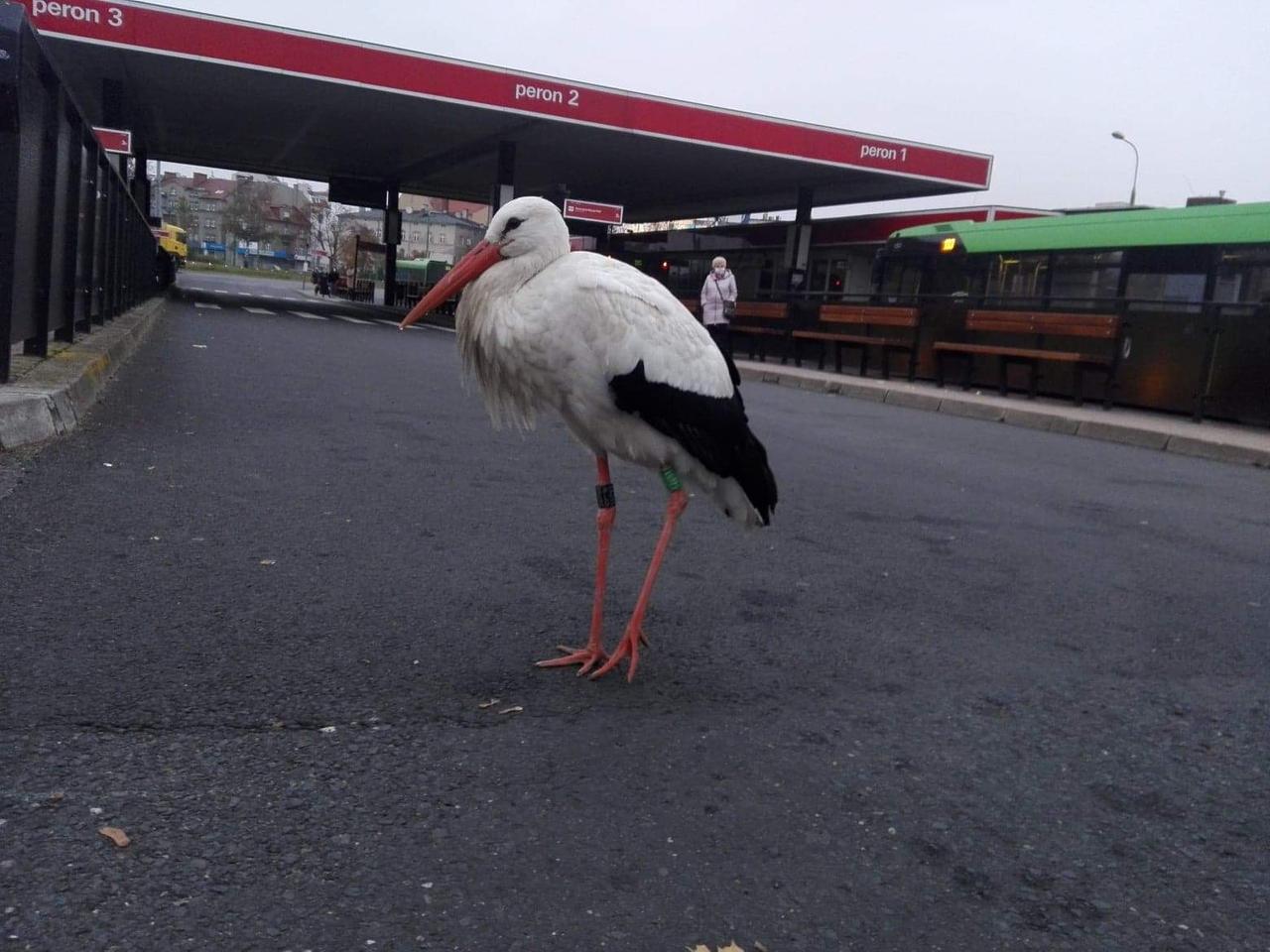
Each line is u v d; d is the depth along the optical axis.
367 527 5.10
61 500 4.99
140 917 2.06
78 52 21.16
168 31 20.45
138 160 33.62
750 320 24.38
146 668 3.20
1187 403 15.02
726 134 25.50
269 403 8.81
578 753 2.95
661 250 37.50
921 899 2.37
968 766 3.07
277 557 4.46
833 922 2.25
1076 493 8.03
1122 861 2.60
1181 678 3.94
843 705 3.45
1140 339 15.69
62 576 3.94
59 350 8.84
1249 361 14.03
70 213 9.22
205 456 6.33
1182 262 15.91
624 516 5.89
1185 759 3.22
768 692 3.51
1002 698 3.62
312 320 23.77
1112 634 4.44
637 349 3.35
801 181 32.16
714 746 3.07
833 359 22.12
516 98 23.22
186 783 2.57
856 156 27.05
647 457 3.57
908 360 20.09
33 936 1.97
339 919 2.11
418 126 27.62
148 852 2.27
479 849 2.41
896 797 2.84
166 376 9.89
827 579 4.93
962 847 2.61
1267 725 3.53
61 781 2.52
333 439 7.37
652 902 2.26
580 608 4.19
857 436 10.72
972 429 12.62
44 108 7.52
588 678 3.49
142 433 6.85
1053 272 18.22
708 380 3.51
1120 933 2.29
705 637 4.00
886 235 28.81
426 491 6.00
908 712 3.43
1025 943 2.23
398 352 15.84
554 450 7.75
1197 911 2.40
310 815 2.48
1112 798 2.93
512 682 3.40
